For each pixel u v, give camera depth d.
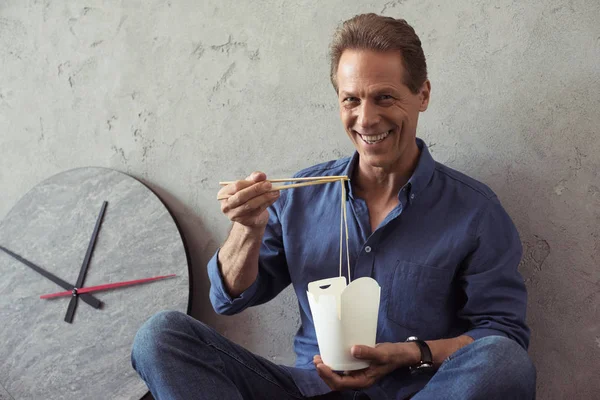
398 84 1.32
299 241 1.51
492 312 1.38
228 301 1.47
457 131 1.67
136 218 1.91
